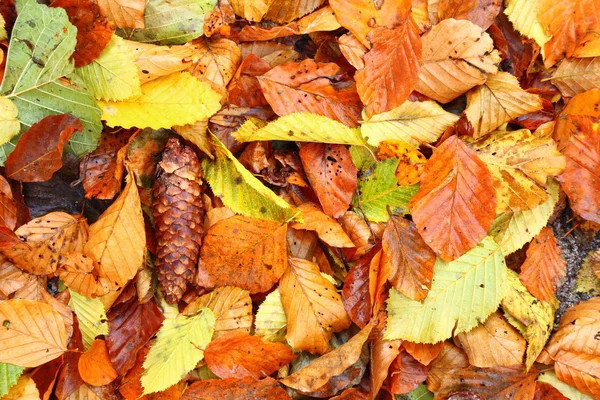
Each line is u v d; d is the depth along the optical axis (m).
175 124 0.85
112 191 0.86
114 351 0.86
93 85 0.85
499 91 0.89
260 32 0.87
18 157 0.83
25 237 0.84
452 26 0.87
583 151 0.89
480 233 0.87
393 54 0.87
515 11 0.89
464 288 0.88
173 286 0.86
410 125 0.88
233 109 0.87
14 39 0.83
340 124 0.87
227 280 0.87
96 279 0.85
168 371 0.85
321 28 0.88
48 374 0.85
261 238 0.87
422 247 0.88
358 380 0.89
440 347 0.89
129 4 0.85
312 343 0.88
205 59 0.87
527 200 0.88
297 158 0.88
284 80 0.87
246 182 0.87
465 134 0.90
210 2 0.86
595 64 0.90
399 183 0.88
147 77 0.85
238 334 0.86
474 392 0.90
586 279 0.92
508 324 0.90
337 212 0.87
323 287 0.88
